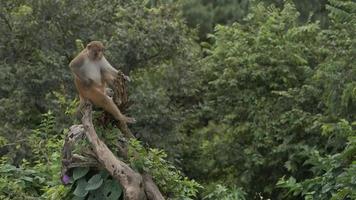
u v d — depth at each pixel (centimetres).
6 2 2072
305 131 1888
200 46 2812
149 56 2138
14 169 1111
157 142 2056
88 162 879
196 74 2234
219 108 2170
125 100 941
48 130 1384
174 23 2172
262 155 2052
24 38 2055
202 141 2222
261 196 2083
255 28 2248
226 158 2106
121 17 2148
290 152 1933
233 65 2138
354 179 1015
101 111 928
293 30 2123
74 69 987
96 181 875
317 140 1894
